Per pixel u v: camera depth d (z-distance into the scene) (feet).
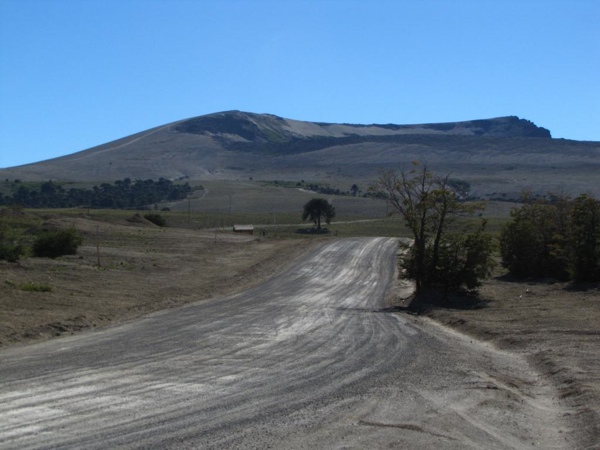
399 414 33.32
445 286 102.73
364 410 33.96
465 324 73.05
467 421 32.91
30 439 27.81
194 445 27.35
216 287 115.96
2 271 101.96
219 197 556.92
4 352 52.16
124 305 85.97
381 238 223.10
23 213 196.75
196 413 32.86
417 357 52.01
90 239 186.60
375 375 43.86
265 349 54.85
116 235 200.44
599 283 106.01
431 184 106.93
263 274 140.26
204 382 40.75
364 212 438.81
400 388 39.65
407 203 104.63
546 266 125.29
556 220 126.52
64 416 31.76
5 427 29.63
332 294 109.70
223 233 245.04
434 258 102.58
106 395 36.50
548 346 56.54
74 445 27.07
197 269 142.00
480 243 102.27
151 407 33.96
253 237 228.84
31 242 149.38
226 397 36.63
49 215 226.17
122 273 121.70
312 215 328.29
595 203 109.91
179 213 403.13
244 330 66.95
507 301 95.14
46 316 70.13
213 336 62.23
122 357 49.80
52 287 92.89
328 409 34.09
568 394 39.78
